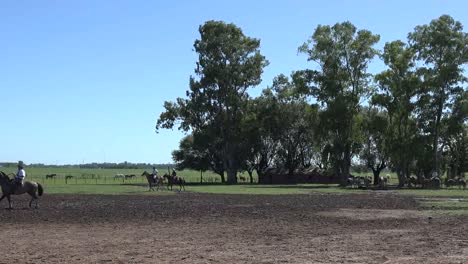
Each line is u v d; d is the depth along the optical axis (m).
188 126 98.69
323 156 84.81
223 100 94.50
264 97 103.38
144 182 95.81
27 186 34.31
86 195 49.81
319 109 85.50
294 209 33.91
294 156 104.88
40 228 23.44
